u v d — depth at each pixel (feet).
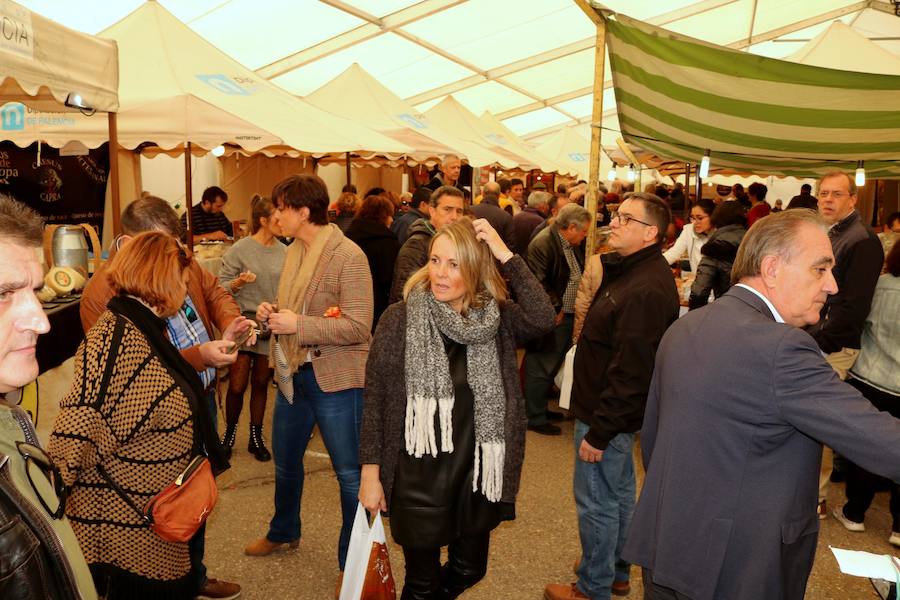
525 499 13.16
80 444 5.60
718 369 5.07
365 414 6.91
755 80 12.60
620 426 7.98
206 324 8.89
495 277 6.91
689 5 36.55
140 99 14.89
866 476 11.89
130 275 6.23
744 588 4.96
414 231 12.79
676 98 14.11
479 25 32.81
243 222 34.30
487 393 6.79
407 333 6.79
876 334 11.48
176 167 34.12
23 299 3.36
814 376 4.72
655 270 8.34
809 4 38.14
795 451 4.96
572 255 17.07
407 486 6.70
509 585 10.07
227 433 14.66
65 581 3.41
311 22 28.37
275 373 9.34
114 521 6.03
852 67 20.66
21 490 3.34
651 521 5.57
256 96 17.79
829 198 11.39
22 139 12.91
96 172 24.67
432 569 6.97
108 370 5.82
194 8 25.31
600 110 13.56
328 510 12.19
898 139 14.28
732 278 5.77
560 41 36.22
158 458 6.12
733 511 5.02
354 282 8.82
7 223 3.27
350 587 6.55
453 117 35.14
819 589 10.12
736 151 16.72
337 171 45.93
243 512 12.08
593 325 8.69
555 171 38.45
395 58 35.58
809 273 5.20
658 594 5.53
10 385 3.41
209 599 9.12
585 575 9.04
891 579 4.42
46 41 8.63
